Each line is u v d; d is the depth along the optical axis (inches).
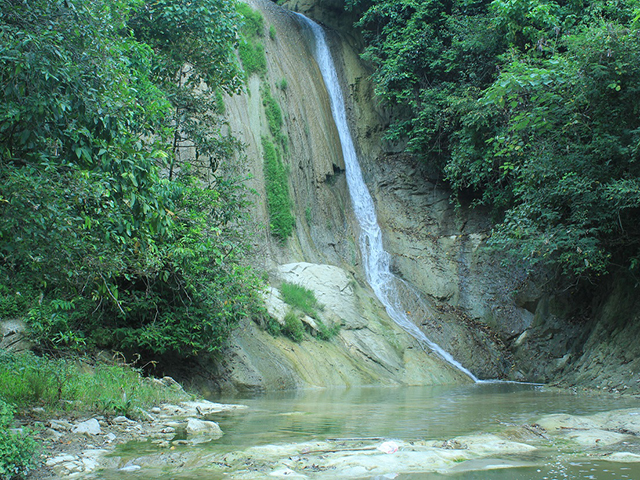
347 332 710.5
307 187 943.7
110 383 350.9
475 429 269.7
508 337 825.5
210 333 487.2
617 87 482.0
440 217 980.6
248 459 197.8
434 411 351.6
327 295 739.4
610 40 491.5
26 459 175.2
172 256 418.9
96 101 261.6
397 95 951.0
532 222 578.9
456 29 876.0
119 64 326.3
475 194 974.4
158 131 440.8
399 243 968.3
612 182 509.4
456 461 195.3
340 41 1195.3
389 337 734.5
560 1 784.9
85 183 235.5
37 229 229.9
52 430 233.1
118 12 419.5
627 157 502.3
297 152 948.0
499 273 877.8
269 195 842.8
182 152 738.8
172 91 566.9
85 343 413.7
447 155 951.6
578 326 727.1
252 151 852.6
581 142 546.9
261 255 595.5
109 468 187.3
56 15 256.4
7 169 227.1
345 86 1152.8
